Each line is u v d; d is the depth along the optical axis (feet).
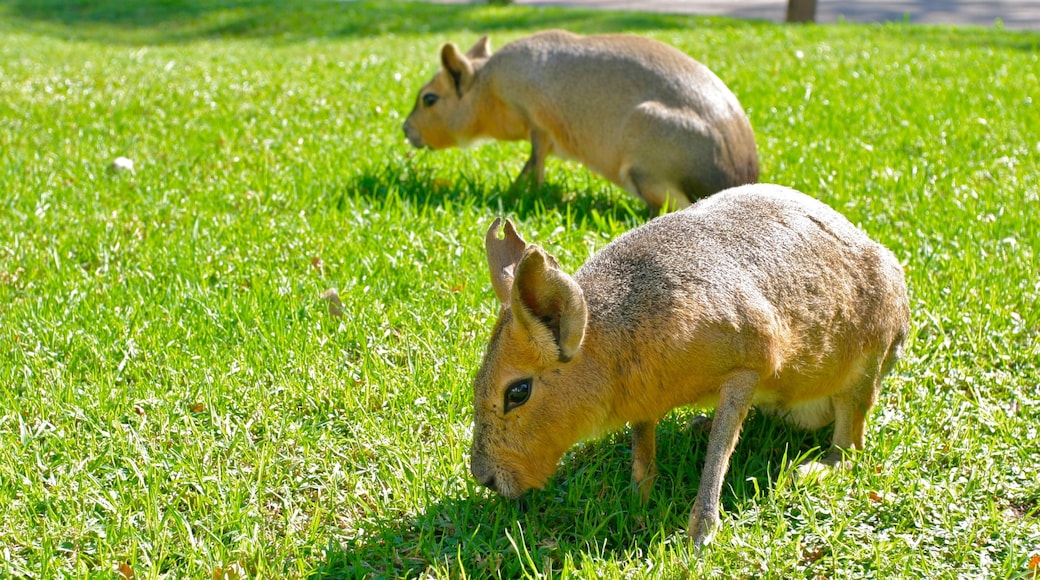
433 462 13.16
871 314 13.03
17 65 43.88
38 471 13.02
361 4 69.56
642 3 74.13
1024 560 11.27
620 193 24.68
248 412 14.38
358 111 32.09
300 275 18.66
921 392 14.75
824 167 25.46
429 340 16.03
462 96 25.17
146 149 27.40
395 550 11.64
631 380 11.48
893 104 33.01
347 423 14.07
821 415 13.97
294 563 11.52
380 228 20.57
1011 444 13.55
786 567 11.24
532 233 20.21
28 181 24.03
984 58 42.70
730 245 12.11
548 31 24.72
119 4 71.92
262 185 23.61
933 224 21.13
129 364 15.56
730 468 13.42
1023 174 25.16
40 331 16.38
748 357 11.64
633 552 11.66
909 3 72.90
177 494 12.65
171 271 18.88
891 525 12.09
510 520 12.10
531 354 11.07
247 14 66.69
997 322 16.69
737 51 45.24
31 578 11.21
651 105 22.15
